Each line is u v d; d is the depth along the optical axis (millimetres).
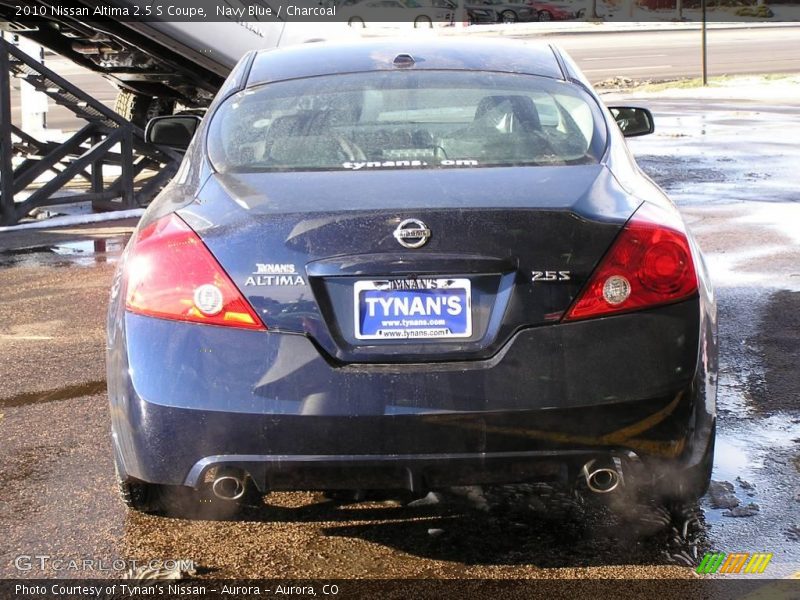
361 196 2844
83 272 7309
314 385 2656
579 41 40344
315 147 3311
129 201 10320
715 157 12805
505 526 3229
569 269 2697
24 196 11086
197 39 10641
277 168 3203
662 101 21375
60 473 3701
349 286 2697
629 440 2711
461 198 2795
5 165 9195
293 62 3957
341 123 3438
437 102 3539
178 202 3096
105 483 3609
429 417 2639
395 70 3781
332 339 2684
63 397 4578
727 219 8648
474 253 2686
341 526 3252
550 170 3094
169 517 3170
